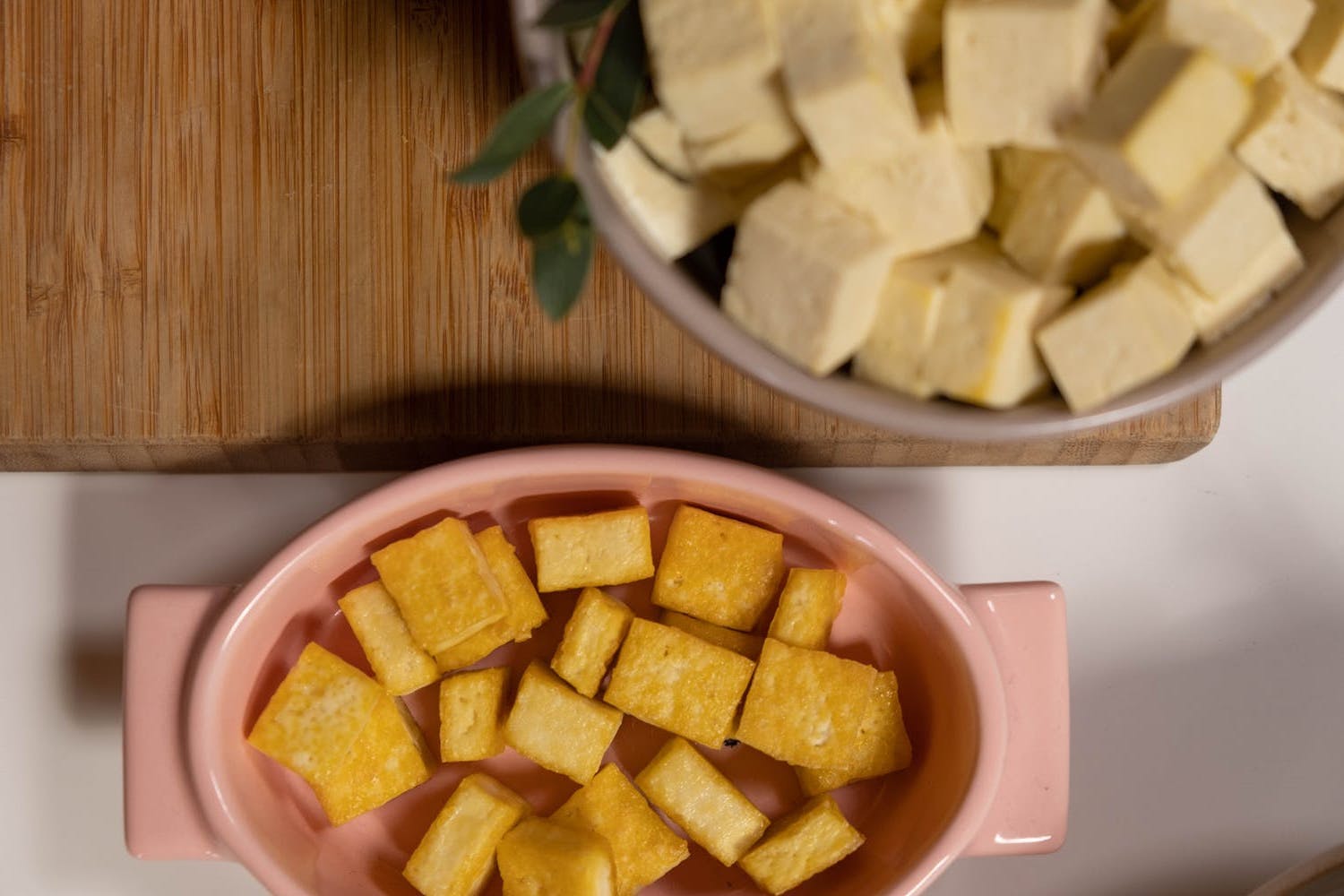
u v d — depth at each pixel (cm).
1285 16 49
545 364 58
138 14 58
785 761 58
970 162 50
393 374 58
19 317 58
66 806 61
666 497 58
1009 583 57
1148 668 61
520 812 58
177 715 56
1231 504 61
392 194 58
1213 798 61
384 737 58
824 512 56
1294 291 50
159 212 58
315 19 58
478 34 58
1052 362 50
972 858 61
